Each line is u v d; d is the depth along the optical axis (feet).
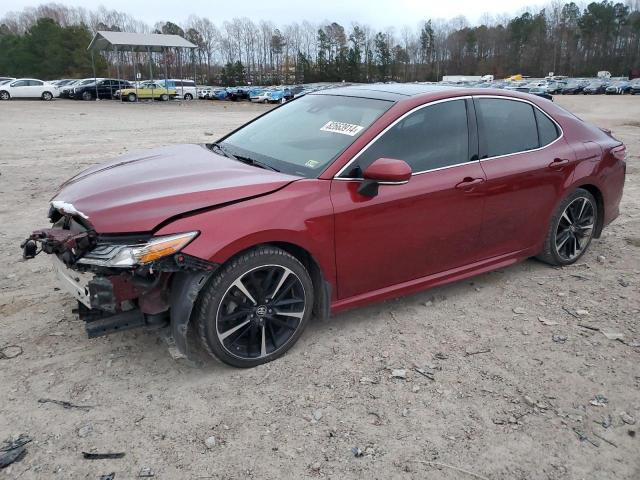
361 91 14.37
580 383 11.03
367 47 399.85
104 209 10.04
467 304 14.34
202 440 9.16
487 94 14.40
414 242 12.85
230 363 10.90
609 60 401.49
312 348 12.00
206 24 414.62
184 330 10.11
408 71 431.84
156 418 9.64
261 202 10.65
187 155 13.19
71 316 13.04
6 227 19.97
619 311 14.10
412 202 12.43
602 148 16.62
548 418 9.97
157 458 8.74
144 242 9.69
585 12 408.26
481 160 13.84
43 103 116.16
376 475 8.55
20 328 12.44
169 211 9.99
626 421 9.96
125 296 9.84
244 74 352.69
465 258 14.19
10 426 9.30
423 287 13.55
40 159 35.42
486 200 13.85
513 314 13.84
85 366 11.07
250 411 9.91
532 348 12.27
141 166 12.27
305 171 11.85
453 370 11.34
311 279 12.01
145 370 11.02
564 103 141.49
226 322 10.68
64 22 415.64
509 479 8.59
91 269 9.78
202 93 173.17
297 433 9.39
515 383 10.97
